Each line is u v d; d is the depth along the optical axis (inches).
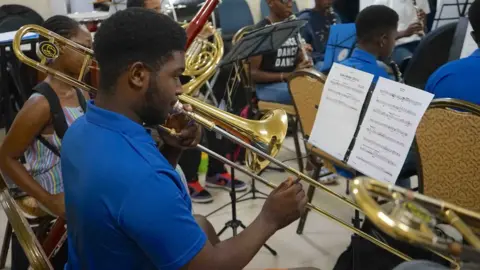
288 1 134.7
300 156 125.3
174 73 40.9
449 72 75.8
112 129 40.4
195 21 65.2
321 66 145.3
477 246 24.5
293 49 139.1
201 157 123.3
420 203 26.0
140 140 40.6
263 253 100.5
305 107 92.4
